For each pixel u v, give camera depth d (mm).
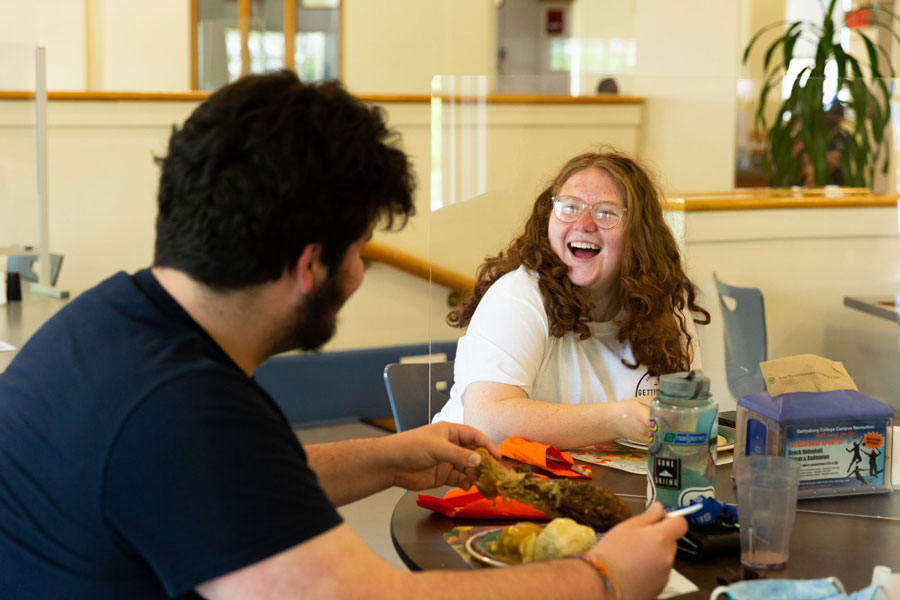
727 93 2824
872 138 2395
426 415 1804
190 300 954
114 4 6027
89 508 859
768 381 1341
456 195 1918
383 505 3096
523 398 1627
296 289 961
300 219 915
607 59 7508
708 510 1142
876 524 1236
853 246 2371
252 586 833
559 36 8258
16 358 994
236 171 900
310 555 852
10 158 3354
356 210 957
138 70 6145
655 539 983
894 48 4273
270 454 867
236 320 959
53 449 885
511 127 1964
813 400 1323
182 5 6172
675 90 2865
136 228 4242
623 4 7312
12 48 3291
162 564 836
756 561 1088
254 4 6301
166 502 830
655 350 1750
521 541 1091
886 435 1346
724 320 2373
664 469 1201
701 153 2846
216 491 829
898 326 2285
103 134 4109
